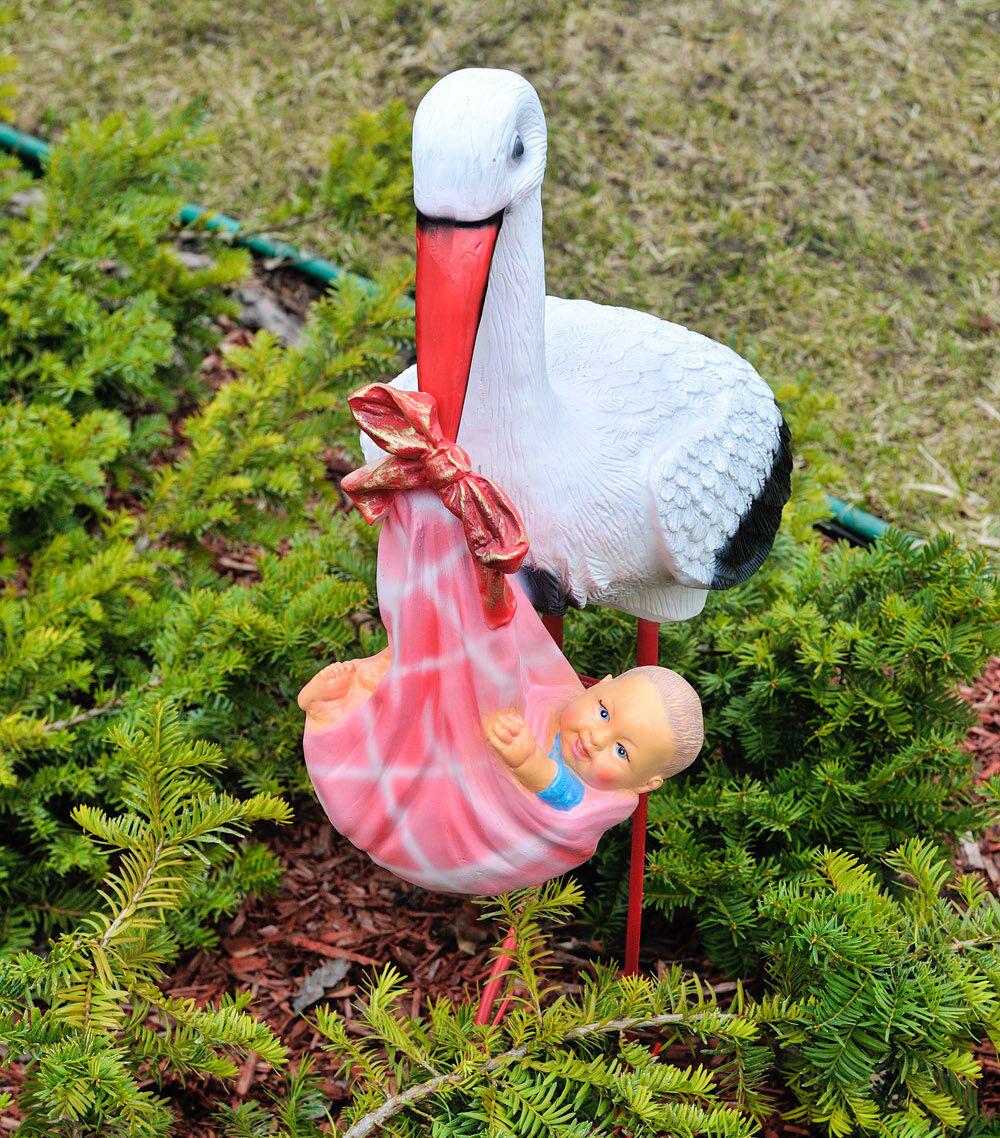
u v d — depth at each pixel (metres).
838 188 4.04
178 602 2.54
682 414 1.66
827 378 3.51
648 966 2.20
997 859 2.47
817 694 2.12
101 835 1.70
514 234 1.41
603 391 1.63
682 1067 2.03
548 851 1.47
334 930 2.28
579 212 3.91
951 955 1.75
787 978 1.85
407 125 3.06
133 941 1.67
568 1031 1.64
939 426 3.41
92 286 3.02
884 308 3.70
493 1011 1.95
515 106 1.33
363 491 1.35
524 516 1.55
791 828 2.09
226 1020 1.64
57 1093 1.47
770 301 3.70
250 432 2.66
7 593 2.49
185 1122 1.98
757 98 4.28
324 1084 2.04
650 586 1.70
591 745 1.45
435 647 1.39
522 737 1.41
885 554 2.25
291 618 2.23
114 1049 1.54
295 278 3.68
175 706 2.14
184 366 3.33
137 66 4.35
